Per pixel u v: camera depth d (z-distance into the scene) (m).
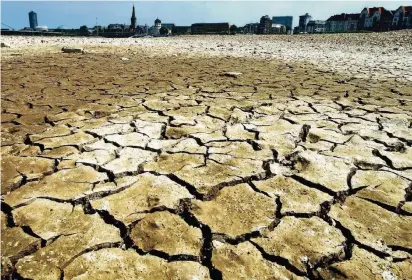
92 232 0.66
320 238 0.65
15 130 1.22
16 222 0.69
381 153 1.04
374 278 0.56
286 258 0.60
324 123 1.34
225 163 0.97
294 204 0.76
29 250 0.61
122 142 1.11
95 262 0.58
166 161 0.98
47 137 1.15
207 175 0.89
